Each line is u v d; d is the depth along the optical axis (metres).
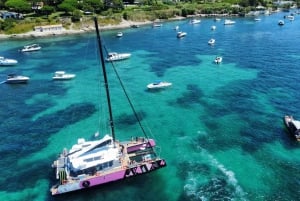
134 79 97.25
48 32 185.88
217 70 102.12
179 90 85.38
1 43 163.12
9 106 79.75
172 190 44.91
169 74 100.56
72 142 60.19
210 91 83.38
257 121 64.94
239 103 74.50
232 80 91.12
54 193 43.88
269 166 49.75
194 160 51.94
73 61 122.44
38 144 60.03
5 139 62.53
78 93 87.31
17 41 168.12
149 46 144.75
